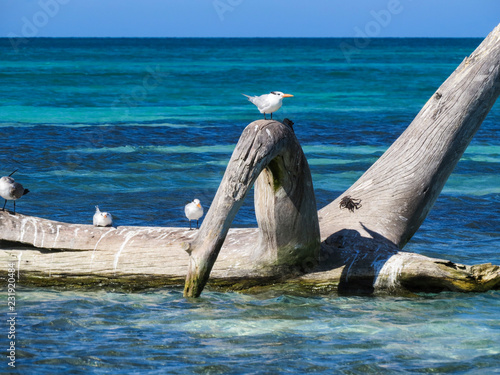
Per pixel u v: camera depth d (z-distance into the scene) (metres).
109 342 10.95
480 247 18.09
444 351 10.66
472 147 37.56
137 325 11.84
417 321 12.09
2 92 67.25
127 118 49.69
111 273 13.83
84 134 39.59
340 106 61.06
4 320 11.90
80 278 13.95
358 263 13.66
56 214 21.25
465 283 13.26
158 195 24.72
